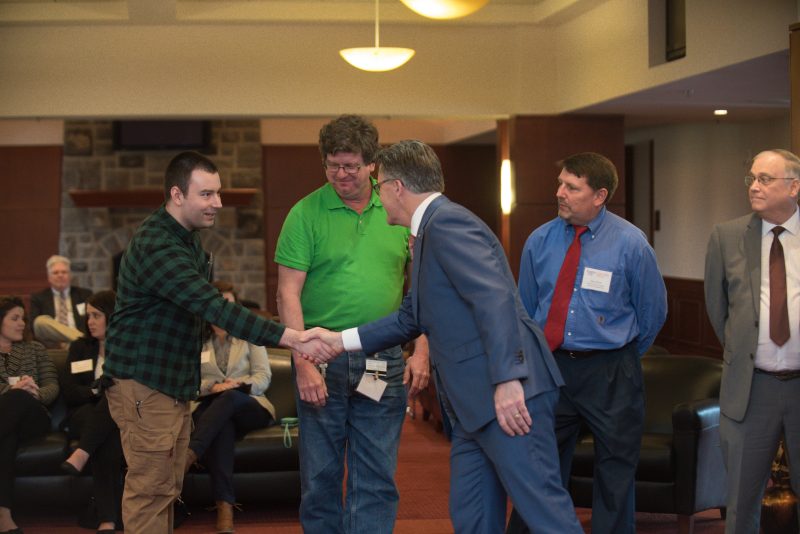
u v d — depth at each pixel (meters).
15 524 5.00
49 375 5.44
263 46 9.55
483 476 3.03
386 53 7.80
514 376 2.80
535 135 9.82
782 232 3.60
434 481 6.12
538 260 3.92
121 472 4.86
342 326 3.62
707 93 8.28
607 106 9.18
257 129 14.85
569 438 3.85
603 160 3.77
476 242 2.90
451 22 9.56
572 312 3.77
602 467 3.75
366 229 3.62
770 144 10.59
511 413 2.84
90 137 14.61
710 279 3.80
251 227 14.94
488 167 15.44
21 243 14.88
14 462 4.97
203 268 3.54
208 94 9.52
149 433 3.38
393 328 3.28
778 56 6.45
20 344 5.43
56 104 9.44
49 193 14.90
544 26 9.76
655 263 3.77
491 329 2.81
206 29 9.48
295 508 5.51
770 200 3.54
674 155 11.91
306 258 3.59
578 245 3.82
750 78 7.42
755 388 3.62
